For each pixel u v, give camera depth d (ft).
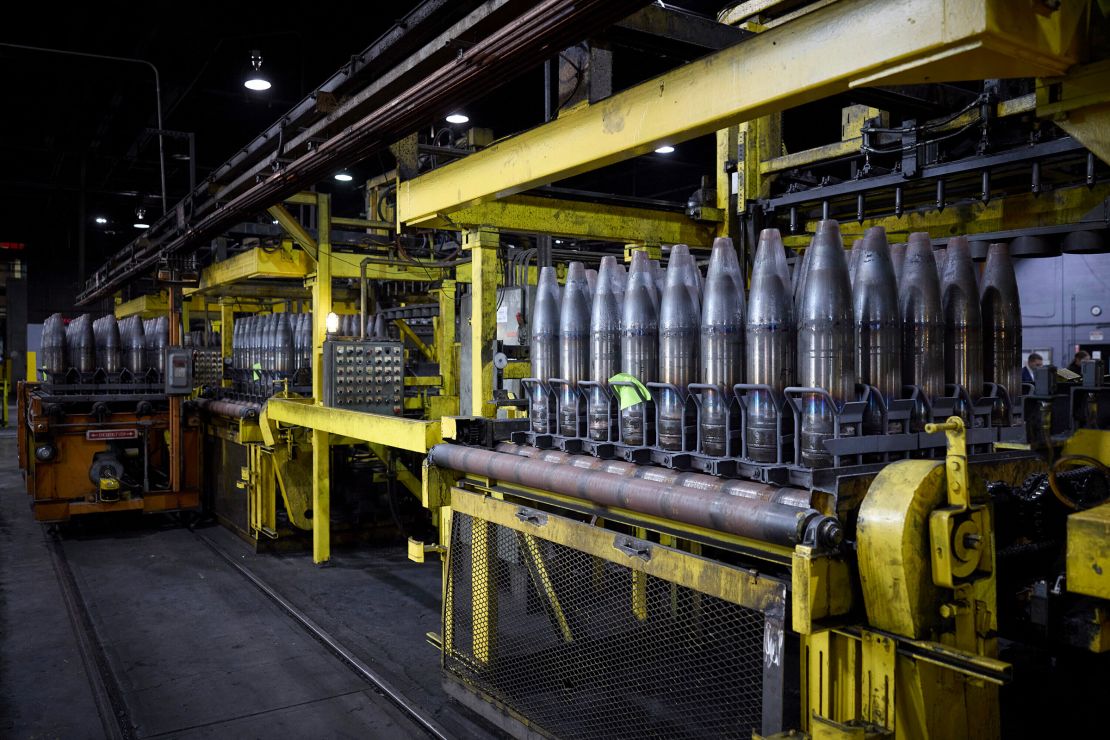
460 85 9.59
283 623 14.47
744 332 7.46
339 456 20.86
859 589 5.93
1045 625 5.80
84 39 31.94
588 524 8.50
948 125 10.90
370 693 11.42
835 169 21.57
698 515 6.82
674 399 7.90
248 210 18.34
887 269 7.00
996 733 6.05
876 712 5.57
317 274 19.66
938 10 4.95
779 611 6.15
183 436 23.07
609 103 8.22
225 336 30.66
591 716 9.23
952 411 7.25
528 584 10.29
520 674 10.09
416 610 15.10
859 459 6.54
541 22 7.80
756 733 5.87
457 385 20.03
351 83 12.96
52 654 12.99
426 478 11.68
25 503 27.32
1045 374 7.88
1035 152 9.66
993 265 7.91
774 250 7.22
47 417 20.97
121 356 23.06
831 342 6.55
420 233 22.93
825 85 5.92
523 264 14.66
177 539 21.66
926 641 5.29
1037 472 7.75
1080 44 5.18
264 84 26.86
